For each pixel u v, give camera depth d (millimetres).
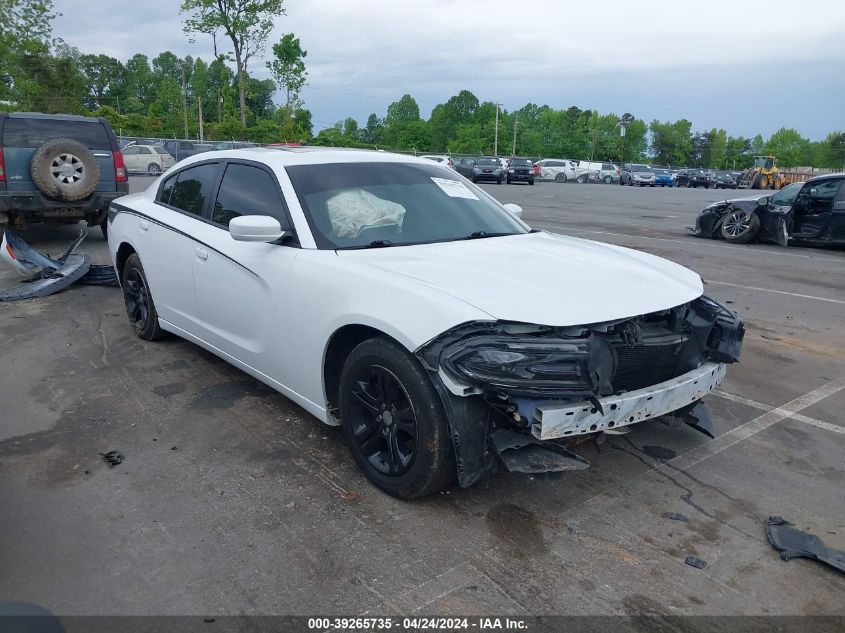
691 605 2680
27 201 9500
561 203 24141
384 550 2967
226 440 3975
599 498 3439
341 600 2654
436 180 4570
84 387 4762
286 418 4277
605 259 3879
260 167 4324
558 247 4082
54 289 7406
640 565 2912
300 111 54594
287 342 3814
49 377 4953
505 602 2662
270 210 4078
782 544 3059
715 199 29828
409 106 117188
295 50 52719
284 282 3756
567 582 2789
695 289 3674
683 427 4328
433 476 3135
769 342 6312
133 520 3160
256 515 3211
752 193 41656
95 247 10516
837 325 6973
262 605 2621
